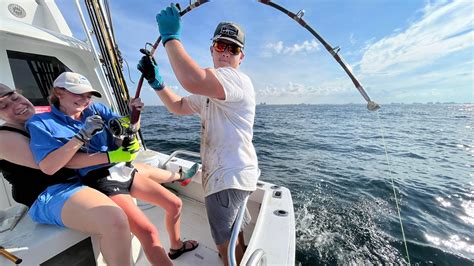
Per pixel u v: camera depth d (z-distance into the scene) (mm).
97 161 1293
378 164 8180
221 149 1193
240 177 1185
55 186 1294
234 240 1008
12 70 1812
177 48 990
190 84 973
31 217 1281
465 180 6656
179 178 2213
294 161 8258
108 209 1170
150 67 1383
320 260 3043
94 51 2355
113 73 2662
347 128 19078
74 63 2260
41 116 1261
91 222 1149
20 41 1840
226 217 1220
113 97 2650
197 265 1685
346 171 7148
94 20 2498
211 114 1216
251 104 1214
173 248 1729
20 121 1278
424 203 5062
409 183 6258
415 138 14570
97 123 1202
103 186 1435
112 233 1133
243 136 1203
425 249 3486
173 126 15469
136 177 1687
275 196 1859
